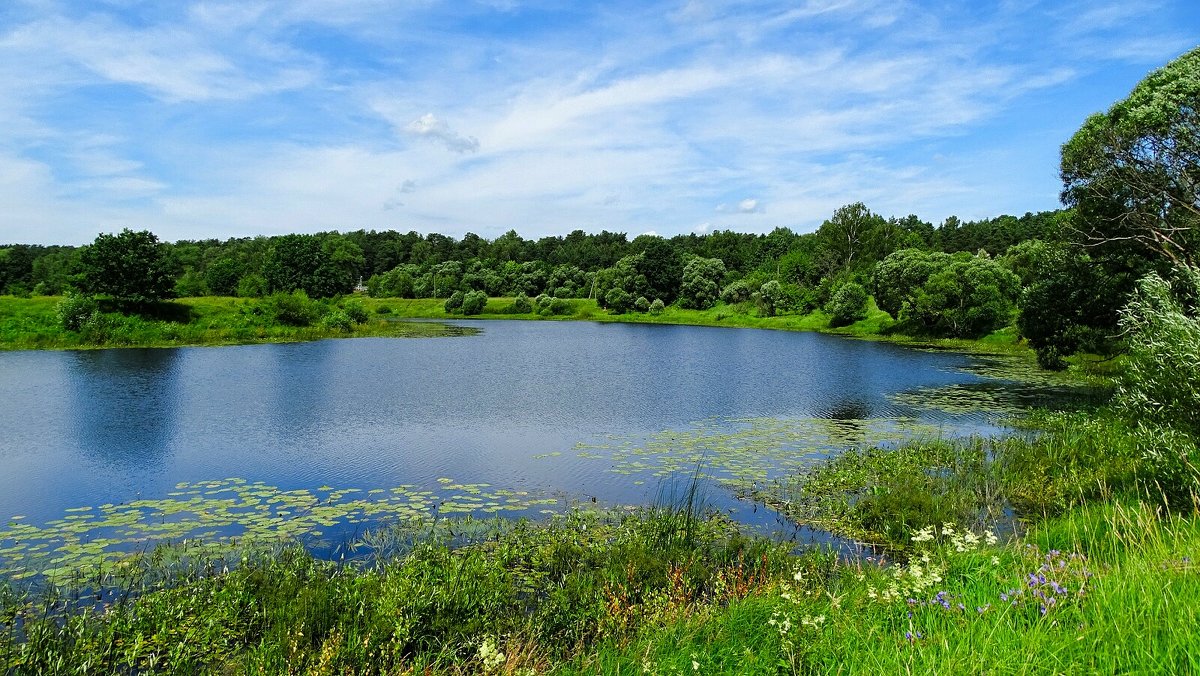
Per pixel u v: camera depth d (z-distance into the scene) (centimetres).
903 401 2617
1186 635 422
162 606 791
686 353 4666
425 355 4406
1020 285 5569
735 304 9194
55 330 4847
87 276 5225
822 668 502
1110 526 827
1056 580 562
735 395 2781
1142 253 2328
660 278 10450
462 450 1794
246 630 766
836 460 1644
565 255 14900
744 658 548
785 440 1928
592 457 1717
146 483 1462
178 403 2473
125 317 5275
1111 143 2156
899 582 646
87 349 4494
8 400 2498
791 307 8431
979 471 1455
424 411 2369
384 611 753
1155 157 2106
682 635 648
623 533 1109
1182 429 966
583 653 684
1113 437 1570
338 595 812
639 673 573
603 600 800
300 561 948
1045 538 909
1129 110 2089
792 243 12644
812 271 9631
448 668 687
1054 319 2744
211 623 754
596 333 6875
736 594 809
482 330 7206
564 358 4291
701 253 13675
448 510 1275
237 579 869
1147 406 1036
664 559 954
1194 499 771
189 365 3662
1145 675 402
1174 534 692
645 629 707
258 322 5981
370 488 1433
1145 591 508
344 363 3869
